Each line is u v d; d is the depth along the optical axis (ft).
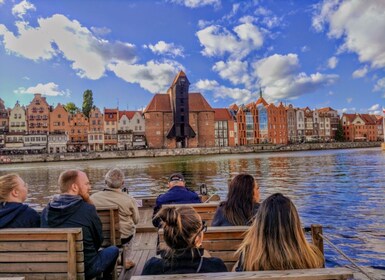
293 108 425.69
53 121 309.01
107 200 16.38
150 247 21.01
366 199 50.08
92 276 12.03
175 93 337.93
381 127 485.97
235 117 389.80
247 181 12.79
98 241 12.34
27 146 294.25
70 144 310.65
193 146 347.56
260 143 391.65
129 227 16.79
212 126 355.56
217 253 11.68
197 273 7.10
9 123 298.76
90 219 11.80
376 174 90.79
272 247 7.76
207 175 108.88
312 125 436.76
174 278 6.72
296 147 392.06
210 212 17.81
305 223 35.60
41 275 10.59
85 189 12.70
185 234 7.58
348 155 221.66
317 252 8.80
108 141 324.39
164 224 7.85
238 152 357.00
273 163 161.38
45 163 247.70
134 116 339.36
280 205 8.15
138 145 334.44
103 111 335.06
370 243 27.76
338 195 55.16
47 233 10.44
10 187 12.30
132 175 116.06
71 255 10.46
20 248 10.62
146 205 34.68
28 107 303.89
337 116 465.47
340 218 37.60
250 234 8.70
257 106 399.03
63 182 12.37
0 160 256.73
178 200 18.43
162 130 341.21
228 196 12.91
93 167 176.96
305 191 61.72
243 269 8.41
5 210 11.96
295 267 7.63
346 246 27.07
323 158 193.16
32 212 12.56
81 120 318.24
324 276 6.91
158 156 313.73
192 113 350.23
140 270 17.10
